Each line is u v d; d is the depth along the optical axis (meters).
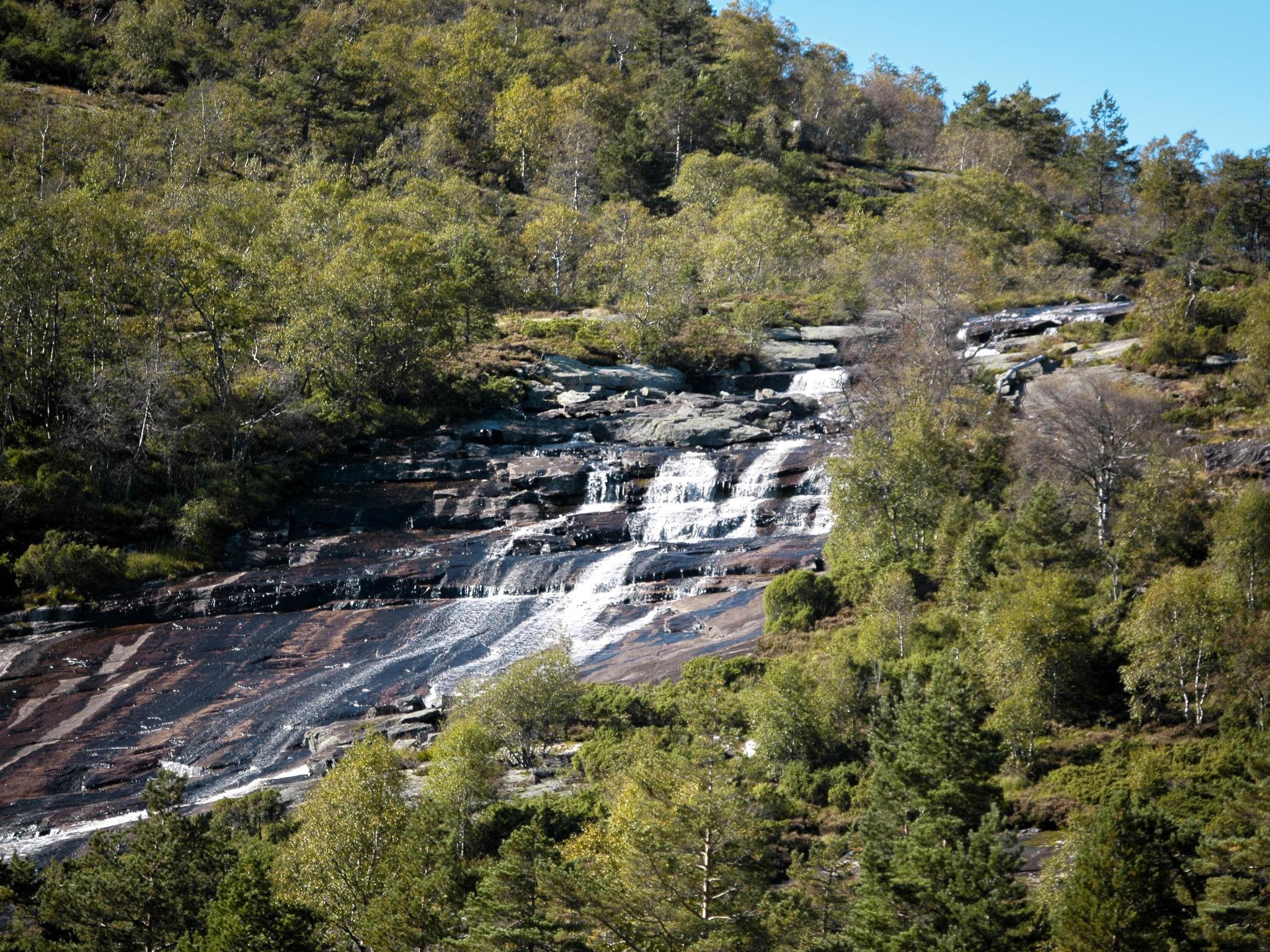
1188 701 45.81
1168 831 29.28
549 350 112.62
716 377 112.62
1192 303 93.44
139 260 88.25
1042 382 82.38
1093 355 94.06
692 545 77.25
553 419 99.38
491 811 39.31
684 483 84.50
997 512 64.44
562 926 29.06
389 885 32.16
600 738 48.62
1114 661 48.84
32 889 35.50
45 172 126.56
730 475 84.56
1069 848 32.00
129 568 72.56
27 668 62.84
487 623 69.44
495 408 100.62
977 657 48.94
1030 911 28.14
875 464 65.44
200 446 83.75
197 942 30.27
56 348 82.88
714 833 29.62
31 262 80.56
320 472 87.31
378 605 72.75
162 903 32.78
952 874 28.92
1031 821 40.22
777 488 82.88
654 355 113.81
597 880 29.08
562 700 49.75
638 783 32.84
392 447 90.94
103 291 86.62
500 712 49.06
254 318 93.44
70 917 32.53
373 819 34.41
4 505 72.81
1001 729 44.12
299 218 116.62
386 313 95.38
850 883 32.69
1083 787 41.31
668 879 29.31
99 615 69.12
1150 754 41.09
